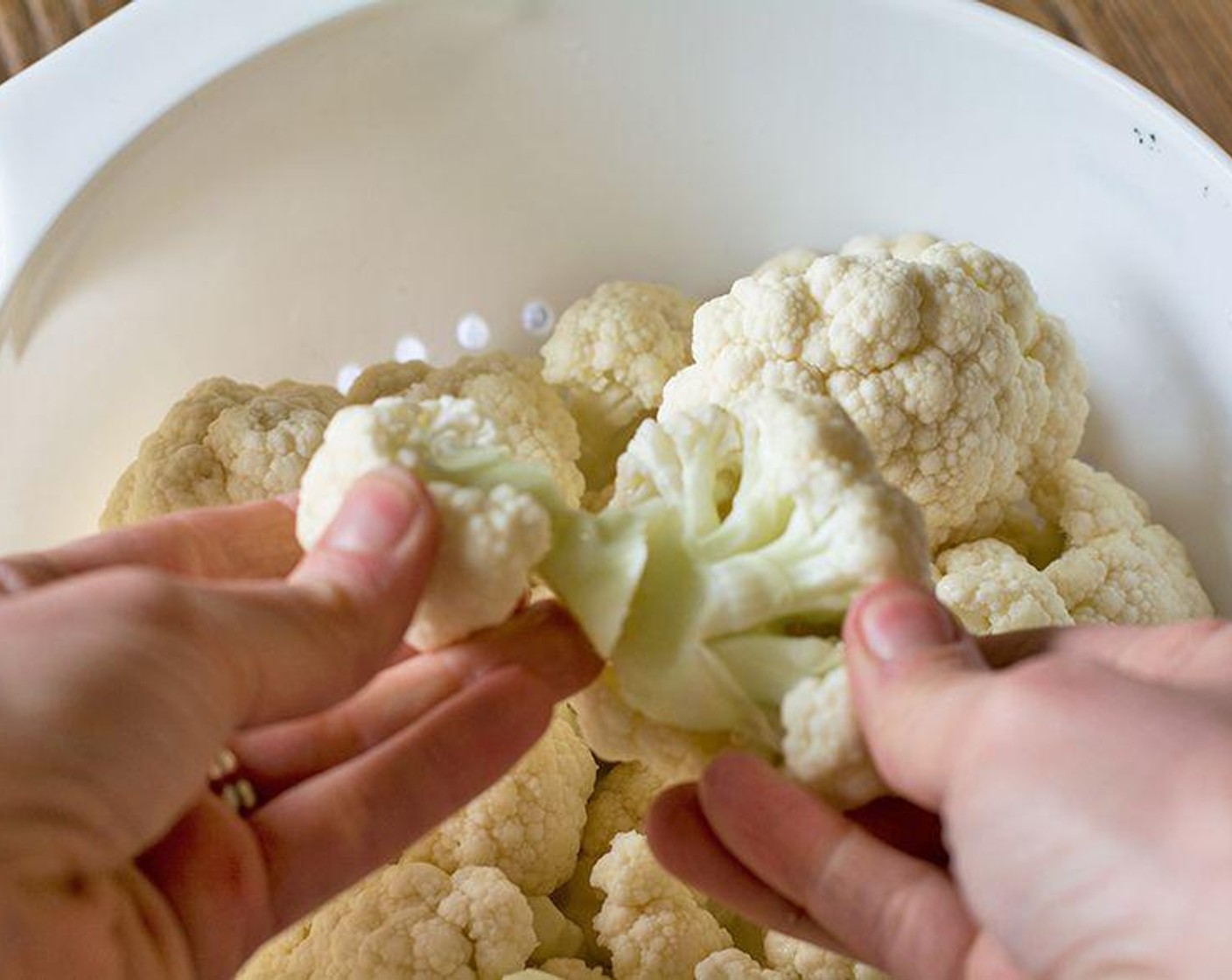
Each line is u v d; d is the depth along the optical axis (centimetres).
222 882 26
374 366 44
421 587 25
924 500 40
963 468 40
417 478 26
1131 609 41
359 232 43
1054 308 44
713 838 29
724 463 30
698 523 29
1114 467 44
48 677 22
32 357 38
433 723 28
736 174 45
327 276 44
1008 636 30
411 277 45
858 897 27
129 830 23
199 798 26
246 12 39
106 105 38
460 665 29
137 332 41
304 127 41
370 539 25
